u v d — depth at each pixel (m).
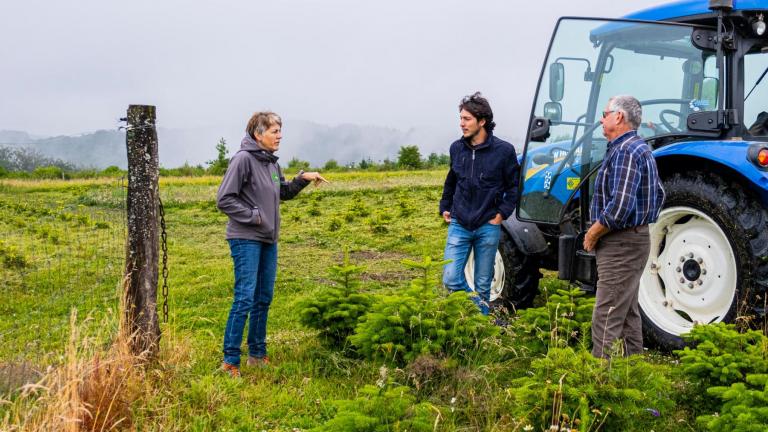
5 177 50.78
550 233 6.06
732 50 4.71
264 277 4.73
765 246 4.39
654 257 5.14
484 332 4.48
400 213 16.38
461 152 5.22
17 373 3.95
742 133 4.79
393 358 4.29
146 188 4.31
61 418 3.07
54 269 9.30
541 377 3.48
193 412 3.80
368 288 7.72
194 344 5.04
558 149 5.59
